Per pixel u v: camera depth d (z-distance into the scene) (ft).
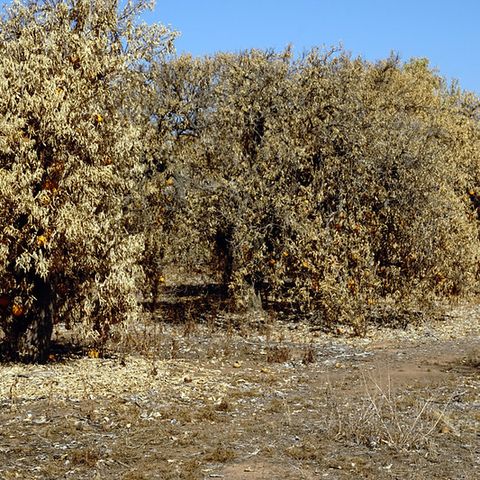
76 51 42.83
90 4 46.55
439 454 26.35
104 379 38.70
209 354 49.65
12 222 39.04
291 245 62.44
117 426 29.99
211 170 67.56
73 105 40.11
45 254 40.24
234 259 65.05
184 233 66.23
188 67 78.64
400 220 64.28
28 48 41.75
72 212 39.17
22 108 39.19
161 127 74.33
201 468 24.75
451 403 34.76
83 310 43.04
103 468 24.72
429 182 65.10
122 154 43.24
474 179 88.17
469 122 100.27
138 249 43.75
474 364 46.78
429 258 63.82
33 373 39.11
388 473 24.29
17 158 38.68
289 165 65.72
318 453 26.43
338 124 66.80
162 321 64.64
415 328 63.98
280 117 67.82
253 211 64.54
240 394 37.09
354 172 65.26
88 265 41.83
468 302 78.64
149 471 24.40
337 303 60.80
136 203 64.64
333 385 40.14
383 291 64.59
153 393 36.35
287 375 43.42
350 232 63.82
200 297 78.48
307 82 70.03
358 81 73.00
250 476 23.89
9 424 29.84
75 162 40.16
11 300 42.11
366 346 55.52
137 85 53.36
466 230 69.87
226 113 68.69
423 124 77.87
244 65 72.33
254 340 57.16
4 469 24.32
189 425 30.63
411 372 43.98
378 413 29.04
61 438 28.09
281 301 66.90
